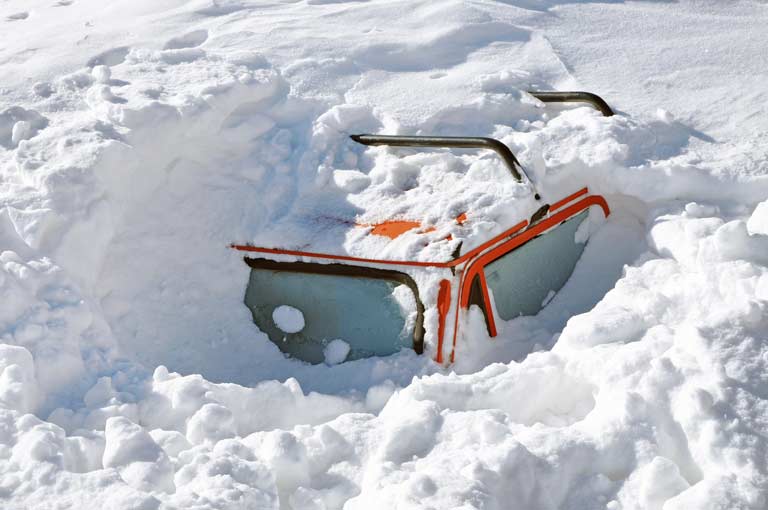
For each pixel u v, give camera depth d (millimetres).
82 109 5652
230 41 6676
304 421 4047
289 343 4762
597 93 6211
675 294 4395
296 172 5352
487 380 3883
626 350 3814
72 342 4160
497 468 3232
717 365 3531
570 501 3260
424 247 4535
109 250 4953
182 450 3525
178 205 5289
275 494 3244
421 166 5234
